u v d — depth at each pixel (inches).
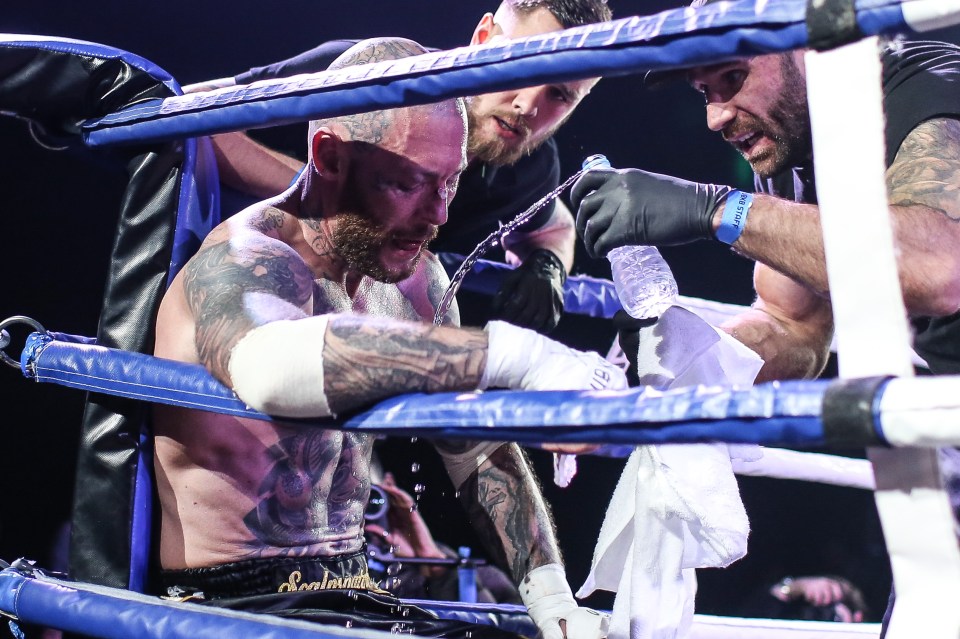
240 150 66.7
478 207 94.0
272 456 57.4
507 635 51.9
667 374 52.5
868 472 74.1
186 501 56.6
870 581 153.0
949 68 53.5
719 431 32.7
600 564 53.2
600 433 35.1
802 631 68.1
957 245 48.1
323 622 51.3
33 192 147.6
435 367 41.6
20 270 148.3
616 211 53.7
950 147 50.9
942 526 32.4
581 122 152.9
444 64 42.1
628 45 37.2
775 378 69.8
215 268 50.4
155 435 57.7
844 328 34.1
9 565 57.3
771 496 162.6
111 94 58.0
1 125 144.1
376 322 43.0
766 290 72.8
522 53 39.8
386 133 54.4
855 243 33.7
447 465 63.7
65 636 55.1
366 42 58.4
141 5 139.3
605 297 93.1
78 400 150.8
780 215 50.8
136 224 57.9
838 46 33.7
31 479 148.6
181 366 48.6
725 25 35.0
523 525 60.9
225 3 142.1
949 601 32.3
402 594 108.0
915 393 29.6
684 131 153.2
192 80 145.2
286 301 49.2
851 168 33.7
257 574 56.4
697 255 156.5
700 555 50.7
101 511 55.8
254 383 43.2
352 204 56.2
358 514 62.6
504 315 83.9
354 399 41.7
